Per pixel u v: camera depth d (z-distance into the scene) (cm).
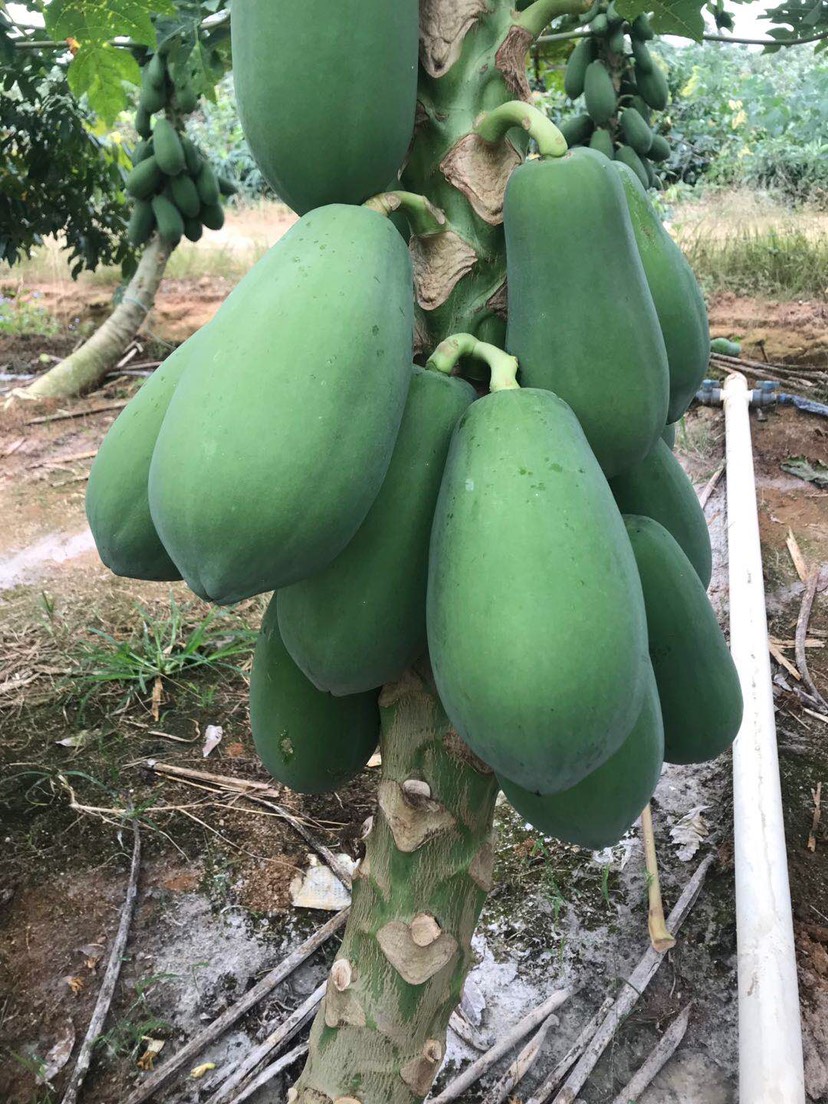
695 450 568
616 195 124
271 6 116
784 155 1192
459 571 109
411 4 121
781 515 506
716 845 302
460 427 120
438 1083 239
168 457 105
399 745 150
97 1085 240
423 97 135
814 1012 250
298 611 124
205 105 1417
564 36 475
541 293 125
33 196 710
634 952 270
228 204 1351
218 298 917
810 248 881
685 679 148
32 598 442
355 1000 156
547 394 121
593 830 132
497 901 287
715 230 964
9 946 275
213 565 105
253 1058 240
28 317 863
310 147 120
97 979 266
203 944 277
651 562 145
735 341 742
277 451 101
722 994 258
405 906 152
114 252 841
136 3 238
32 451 602
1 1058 246
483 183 135
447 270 137
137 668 384
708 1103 233
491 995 260
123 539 133
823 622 417
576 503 109
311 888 293
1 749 349
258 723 168
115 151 735
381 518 121
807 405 613
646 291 129
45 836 311
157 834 313
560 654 103
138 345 782
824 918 277
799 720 355
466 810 150
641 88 529
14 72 545
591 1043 243
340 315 107
